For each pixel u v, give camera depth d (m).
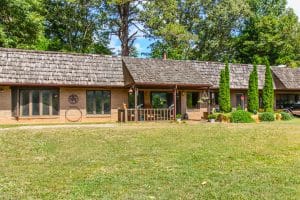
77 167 10.70
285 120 29.89
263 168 10.55
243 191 8.22
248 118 27.89
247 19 59.66
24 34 42.12
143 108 31.36
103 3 50.31
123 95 31.12
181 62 34.09
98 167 10.69
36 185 8.73
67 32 50.78
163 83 29.34
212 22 55.00
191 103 34.25
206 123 25.98
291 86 38.28
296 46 59.09
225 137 16.81
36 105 27.78
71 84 27.92
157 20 49.56
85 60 29.98
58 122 28.45
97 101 30.12
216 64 36.50
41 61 28.14
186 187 8.53
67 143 15.01
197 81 31.11
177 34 49.44
